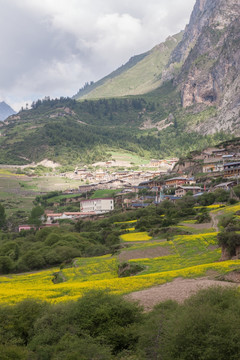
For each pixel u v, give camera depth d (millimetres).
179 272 64812
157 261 85312
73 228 181875
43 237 160125
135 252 99875
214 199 166500
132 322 42031
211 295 39969
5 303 55750
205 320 34250
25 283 91375
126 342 39812
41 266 122188
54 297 60031
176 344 33719
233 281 53438
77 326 42250
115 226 167375
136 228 150750
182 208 165375
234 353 31641
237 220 109438
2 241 169000
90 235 151125
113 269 89750
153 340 36750
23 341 43688
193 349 32500
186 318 34875
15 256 135000
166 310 41219
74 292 60750
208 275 59062
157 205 188875
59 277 91312
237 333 32438
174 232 121375
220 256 78188
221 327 33188
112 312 42375
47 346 40062
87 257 117875
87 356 37000
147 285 58781
